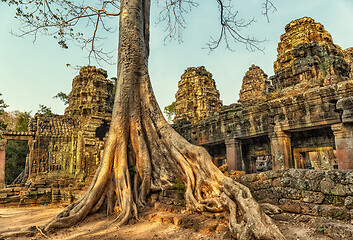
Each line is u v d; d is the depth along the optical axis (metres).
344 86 10.27
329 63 14.59
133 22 9.65
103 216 7.26
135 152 8.62
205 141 18.03
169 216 5.90
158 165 8.32
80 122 26.08
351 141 10.13
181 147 7.62
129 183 7.69
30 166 22.31
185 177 7.31
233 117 15.71
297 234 3.83
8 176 29.92
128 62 9.25
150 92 9.30
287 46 17.27
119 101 8.85
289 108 12.62
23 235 5.66
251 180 5.77
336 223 3.76
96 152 20.48
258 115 14.34
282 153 12.80
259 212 4.11
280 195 5.06
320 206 4.31
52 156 23.30
